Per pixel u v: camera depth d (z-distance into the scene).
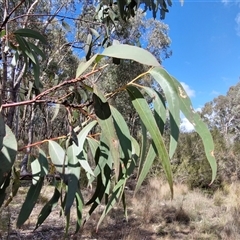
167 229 4.06
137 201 5.17
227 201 5.66
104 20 1.72
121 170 0.80
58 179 0.94
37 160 0.85
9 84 1.94
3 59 1.42
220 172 6.86
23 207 0.80
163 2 1.34
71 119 0.69
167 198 5.62
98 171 0.83
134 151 0.81
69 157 0.77
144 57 0.48
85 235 3.70
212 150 0.56
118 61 0.81
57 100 0.67
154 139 0.54
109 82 6.34
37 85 1.21
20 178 1.01
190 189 6.51
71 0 3.97
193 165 6.88
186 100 0.57
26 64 1.31
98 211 4.43
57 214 4.53
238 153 7.12
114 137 0.55
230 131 22.17
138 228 4.02
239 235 3.77
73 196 0.72
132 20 5.53
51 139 0.82
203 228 4.07
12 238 3.15
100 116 0.55
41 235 3.47
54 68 2.84
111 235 3.71
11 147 0.53
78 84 0.64
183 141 7.42
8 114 2.05
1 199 0.78
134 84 0.60
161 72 0.58
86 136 0.81
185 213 4.57
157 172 6.92
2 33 1.20
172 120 0.56
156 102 0.61
